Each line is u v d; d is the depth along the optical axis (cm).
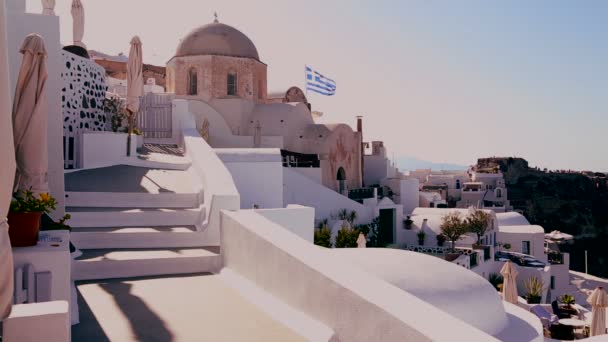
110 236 994
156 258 896
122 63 5559
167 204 1263
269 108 4744
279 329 612
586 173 10256
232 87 4631
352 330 518
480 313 1166
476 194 8975
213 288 804
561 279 5281
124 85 4388
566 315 3800
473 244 4844
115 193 1243
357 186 5378
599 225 9312
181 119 2442
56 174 1145
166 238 1014
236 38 4644
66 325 391
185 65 4531
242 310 689
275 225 826
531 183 9650
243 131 4584
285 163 4294
